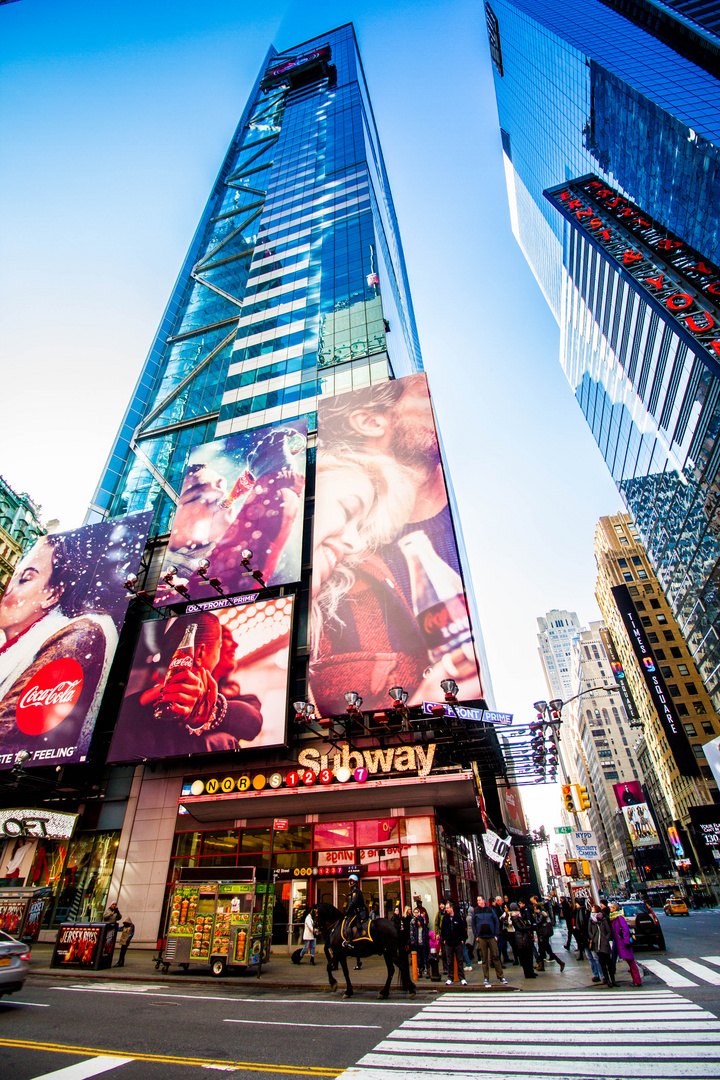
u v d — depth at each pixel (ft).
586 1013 31.40
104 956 56.39
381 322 142.00
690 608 256.52
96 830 87.10
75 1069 22.82
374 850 70.03
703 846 241.76
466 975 50.49
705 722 273.33
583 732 491.31
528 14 274.77
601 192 229.66
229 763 82.43
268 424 131.64
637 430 261.65
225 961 51.96
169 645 90.33
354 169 212.64
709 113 162.61
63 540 116.16
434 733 74.23
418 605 80.59
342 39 360.48
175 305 214.48
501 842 73.97
